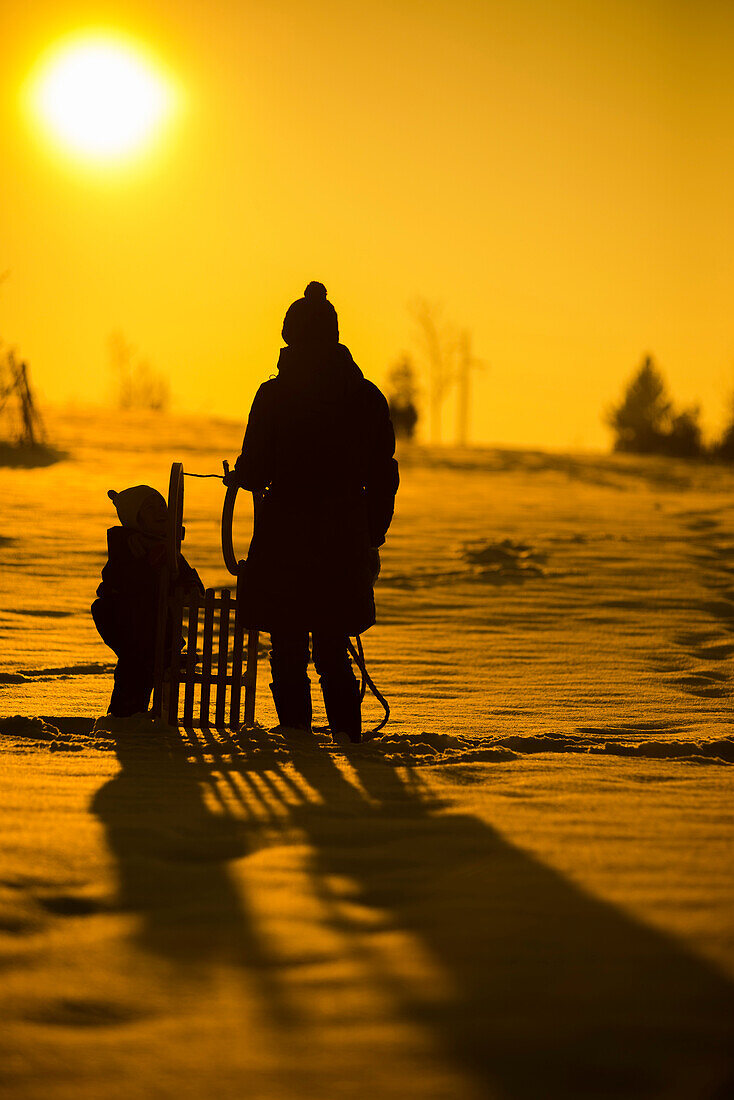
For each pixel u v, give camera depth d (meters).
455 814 18.34
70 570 68.62
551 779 21.25
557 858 15.76
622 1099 9.34
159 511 27.89
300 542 26.28
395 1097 9.35
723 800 19.48
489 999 11.09
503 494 138.88
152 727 26.52
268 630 26.66
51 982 11.42
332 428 26.22
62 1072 9.66
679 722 31.66
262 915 13.48
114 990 11.28
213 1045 10.16
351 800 19.45
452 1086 9.52
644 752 25.31
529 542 87.81
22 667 39.59
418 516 108.44
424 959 12.09
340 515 26.41
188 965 11.93
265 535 26.55
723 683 39.84
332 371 26.39
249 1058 9.94
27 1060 9.84
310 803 19.19
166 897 14.12
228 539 27.03
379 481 26.95
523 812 18.50
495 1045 10.18
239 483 26.80
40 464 136.00
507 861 15.59
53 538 81.94
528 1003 11.01
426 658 44.66
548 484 159.00
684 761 23.72
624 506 124.50
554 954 12.20
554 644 48.41
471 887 14.48
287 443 26.20
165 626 27.31
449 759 23.73
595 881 14.68
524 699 35.97
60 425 186.38
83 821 17.58
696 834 17.06
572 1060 9.93
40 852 15.77
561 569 73.12
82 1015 10.72
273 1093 9.38
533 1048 10.13
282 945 12.50
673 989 11.31
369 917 13.46
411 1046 10.16
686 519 108.69
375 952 12.30
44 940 12.61
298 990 11.31
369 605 26.77
